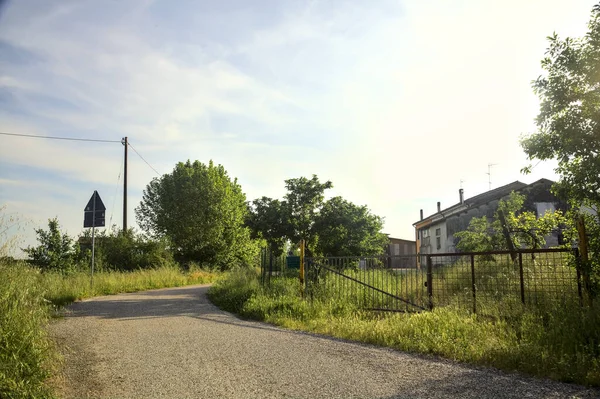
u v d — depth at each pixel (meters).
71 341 7.24
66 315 10.28
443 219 37.34
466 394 4.58
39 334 5.62
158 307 12.20
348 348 6.84
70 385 4.96
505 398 4.45
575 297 7.96
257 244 43.00
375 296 11.30
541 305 8.19
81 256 21.45
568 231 8.81
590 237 8.05
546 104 8.70
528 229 14.50
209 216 40.16
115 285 17.16
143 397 4.58
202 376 5.29
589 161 8.16
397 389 4.77
